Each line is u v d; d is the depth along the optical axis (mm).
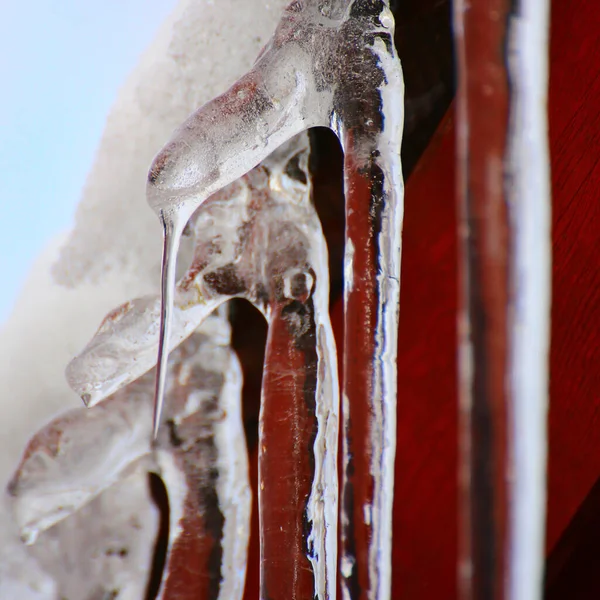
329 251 1279
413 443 1263
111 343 1297
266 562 1254
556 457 1239
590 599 1246
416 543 1263
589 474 1240
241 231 1295
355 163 1221
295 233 1279
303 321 1268
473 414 1130
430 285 1257
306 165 1284
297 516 1249
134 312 1298
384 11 1229
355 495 1211
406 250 1263
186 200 1244
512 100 1142
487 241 1138
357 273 1216
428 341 1258
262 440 1266
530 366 1132
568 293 1241
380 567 1207
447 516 1255
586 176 1241
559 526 1239
